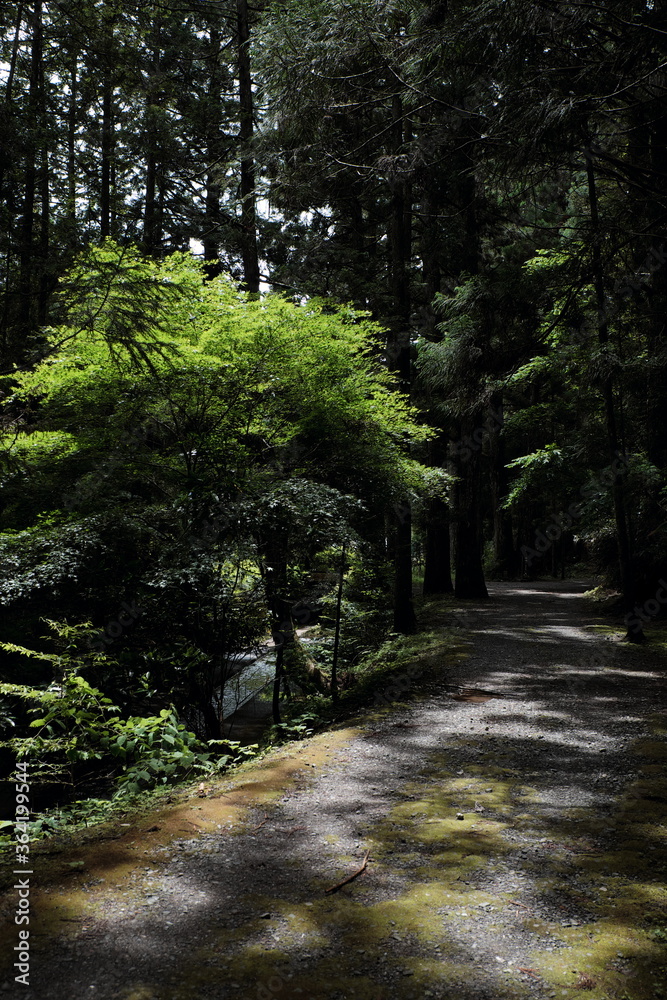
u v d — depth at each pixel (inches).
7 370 321.4
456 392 519.2
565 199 613.6
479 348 489.4
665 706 285.3
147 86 753.6
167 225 850.8
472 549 768.9
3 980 100.0
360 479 359.9
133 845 150.4
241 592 323.6
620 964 106.1
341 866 140.5
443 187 696.4
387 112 612.7
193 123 788.0
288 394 335.9
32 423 320.2
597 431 520.4
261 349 311.4
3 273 596.4
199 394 311.9
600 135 382.0
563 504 828.0
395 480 366.0
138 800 190.7
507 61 337.1
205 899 126.0
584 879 134.6
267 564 330.3
